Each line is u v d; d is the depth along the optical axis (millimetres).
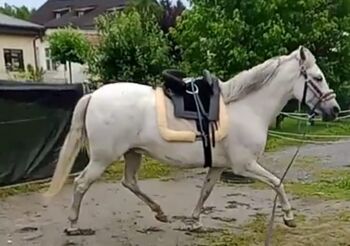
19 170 7852
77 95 8547
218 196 7379
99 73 15320
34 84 7980
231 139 5023
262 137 5090
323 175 9117
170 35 17000
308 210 6488
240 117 5043
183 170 9445
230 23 14188
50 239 5309
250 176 5113
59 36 28031
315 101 5121
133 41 15188
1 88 7570
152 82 15102
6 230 5648
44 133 8156
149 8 27875
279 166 10180
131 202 7008
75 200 5328
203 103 5023
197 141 5000
